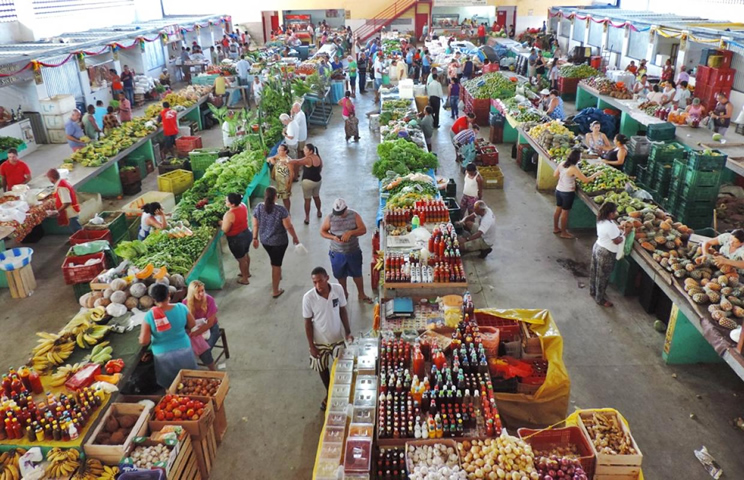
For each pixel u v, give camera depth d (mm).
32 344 7828
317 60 24078
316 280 5863
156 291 5625
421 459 4727
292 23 36688
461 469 4602
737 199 10703
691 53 18016
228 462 5785
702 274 6809
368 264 9680
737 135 12750
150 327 5754
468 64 22484
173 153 16000
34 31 19734
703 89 16156
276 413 6441
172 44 28719
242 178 11414
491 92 18453
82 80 19406
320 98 19078
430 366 5770
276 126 15430
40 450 4820
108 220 10039
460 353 5699
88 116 14422
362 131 18484
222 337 7215
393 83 22328
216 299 8797
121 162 14469
